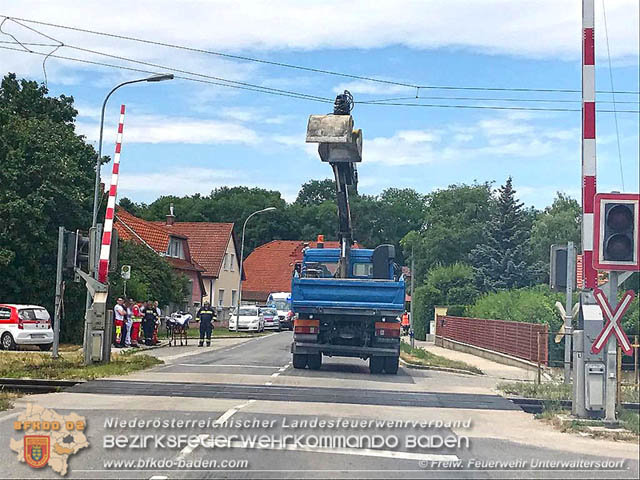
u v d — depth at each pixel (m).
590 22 13.82
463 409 14.78
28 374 18.20
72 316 36.88
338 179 22.27
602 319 13.37
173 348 33.31
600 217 12.87
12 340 30.31
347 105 21.38
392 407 14.49
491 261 60.28
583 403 13.43
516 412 14.77
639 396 16.48
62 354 27.09
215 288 70.31
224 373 20.08
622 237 12.79
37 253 34.88
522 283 59.75
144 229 60.16
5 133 35.41
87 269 21.80
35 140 35.59
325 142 20.75
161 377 18.44
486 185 86.88
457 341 44.00
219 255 71.25
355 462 9.39
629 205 12.80
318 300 21.22
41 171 35.00
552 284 20.14
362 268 24.03
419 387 18.56
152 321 33.69
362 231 102.19
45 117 40.38
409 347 37.44
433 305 58.94
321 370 22.34
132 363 21.39
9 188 34.62
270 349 33.44
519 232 60.97
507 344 32.38
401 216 103.62
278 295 70.12
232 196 112.19
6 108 37.47
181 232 73.31
